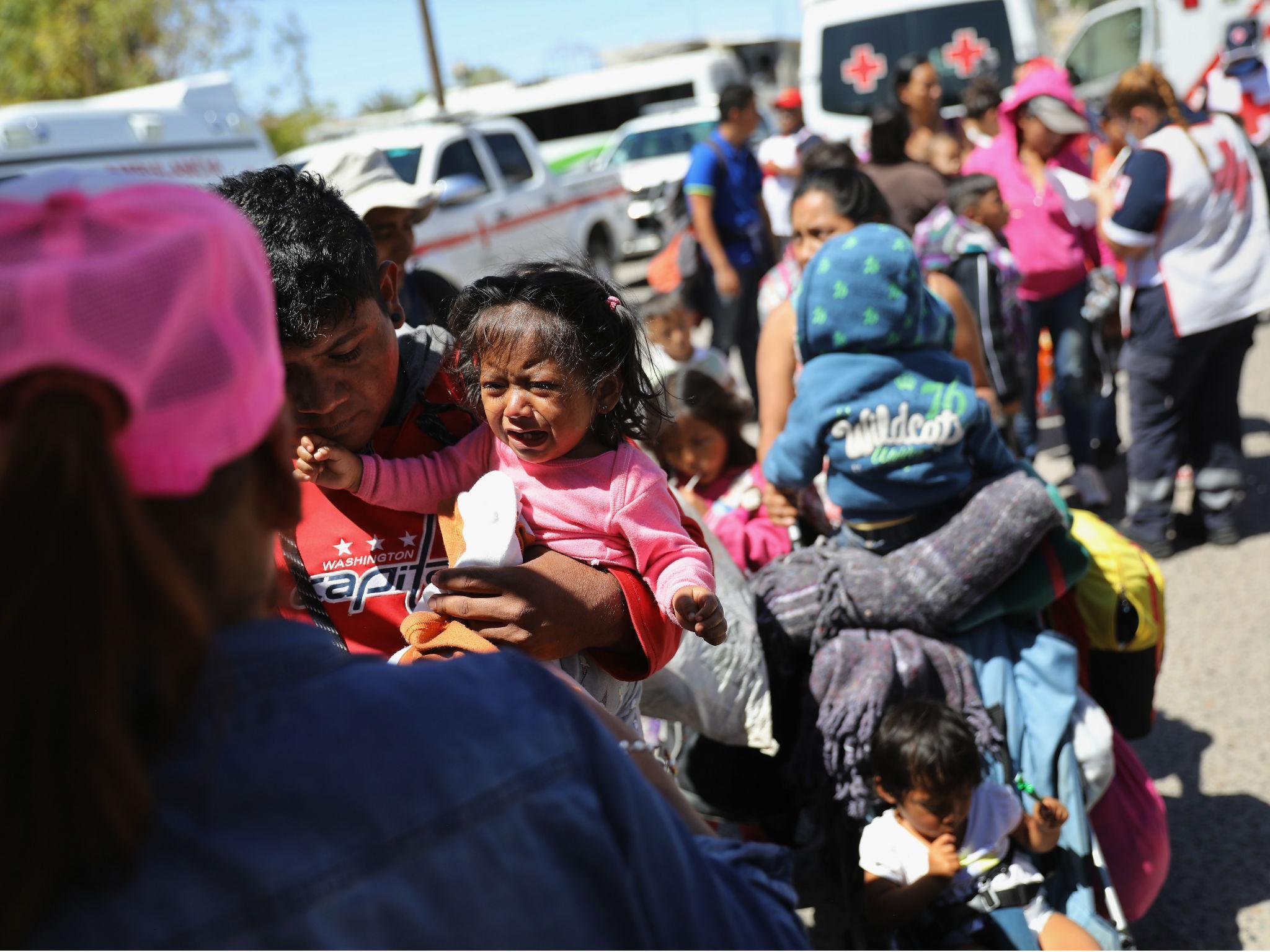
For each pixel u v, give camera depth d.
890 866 2.35
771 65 24.44
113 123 5.97
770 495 2.88
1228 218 4.12
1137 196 4.16
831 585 2.51
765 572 2.67
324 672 0.79
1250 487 5.16
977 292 3.96
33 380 0.63
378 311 1.57
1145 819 2.62
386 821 0.73
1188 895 2.84
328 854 0.71
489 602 1.43
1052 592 2.47
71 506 0.62
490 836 0.76
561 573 1.49
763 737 2.40
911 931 2.38
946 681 2.46
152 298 0.66
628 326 1.61
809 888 2.97
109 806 0.63
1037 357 5.09
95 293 0.63
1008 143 4.96
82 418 0.63
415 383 1.71
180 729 0.71
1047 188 4.83
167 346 0.66
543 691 0.85
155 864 0.67
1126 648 2.73
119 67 18.52
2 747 0.62
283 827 0.71
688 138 13.54
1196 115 4.22
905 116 5.08
